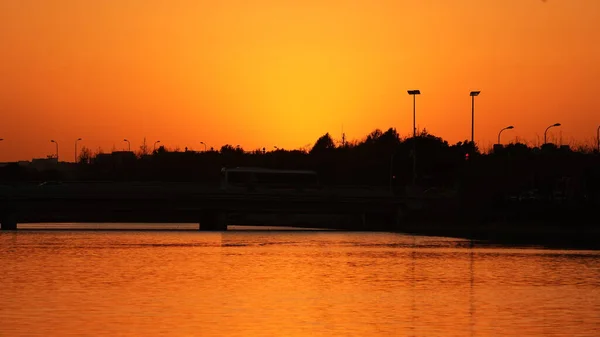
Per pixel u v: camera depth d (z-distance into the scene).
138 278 183.50
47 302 143.38
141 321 123.75
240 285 171.25
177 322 123.00
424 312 135.00
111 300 146.38
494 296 156.00
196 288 165.38
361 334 114.94
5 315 128.75
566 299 151.88
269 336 112.50
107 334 113.31
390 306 141.62
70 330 116.12
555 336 114.44
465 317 130.12
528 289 167.62
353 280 182.62
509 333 116.62
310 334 114.44
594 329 119.94
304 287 168.50
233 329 117.50
